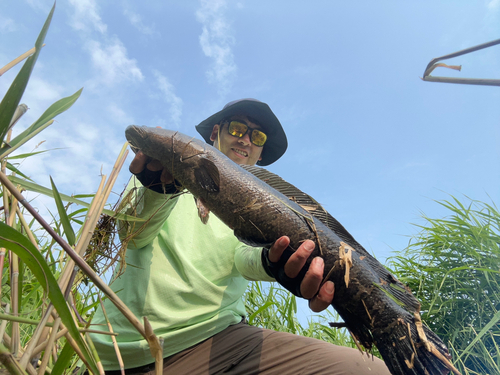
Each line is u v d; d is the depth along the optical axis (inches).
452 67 8.2
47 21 11.0
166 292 26.8
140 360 25.2
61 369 12.1
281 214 21.5
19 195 10.6
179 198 31.8
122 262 20.4
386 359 19.9
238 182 22.1
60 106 14.6
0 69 11.3
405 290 21.5
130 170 22.8
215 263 29.4
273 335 27.5
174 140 22.9
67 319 10.2
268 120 41.7
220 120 42.9
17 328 12.0
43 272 10.0
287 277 20.9
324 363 24.6
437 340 19.9
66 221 12.7
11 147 12.7
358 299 20.7
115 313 26.6
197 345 26.8
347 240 22.5
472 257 46.9
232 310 29.6
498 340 39.9
